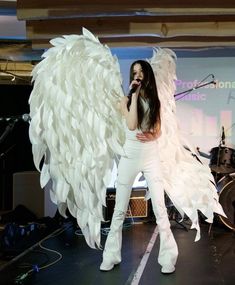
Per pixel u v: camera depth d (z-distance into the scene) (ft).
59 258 12.33
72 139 10.14
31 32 13.89
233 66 18.13
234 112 18.21
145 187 17.31
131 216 17.11
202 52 18.25
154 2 12.01
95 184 10.35
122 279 10.50
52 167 10.37
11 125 15.38
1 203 23.61
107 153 10.36
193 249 13.38
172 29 13.84
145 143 10.57
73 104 9.87
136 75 10.33
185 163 11.80
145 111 10.37
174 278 10.59
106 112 10.33
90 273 10.97
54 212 17.93
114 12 12.14
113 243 11.21
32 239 14.74
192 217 10.95
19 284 10.18
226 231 15.93
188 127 18.45
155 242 14.05
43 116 10.04
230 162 15.93
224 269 11.34
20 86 24.48
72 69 9.71
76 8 12.14
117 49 18.11
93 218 10.55
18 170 23.84
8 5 13.32
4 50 18.33
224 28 13.76
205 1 12.00
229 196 15.57
